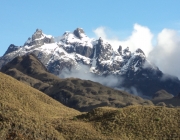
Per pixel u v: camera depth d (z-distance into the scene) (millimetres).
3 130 45719
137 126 72812
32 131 50219
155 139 67750
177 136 68250
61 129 70938
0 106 56375
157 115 77438
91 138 66438
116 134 69812
